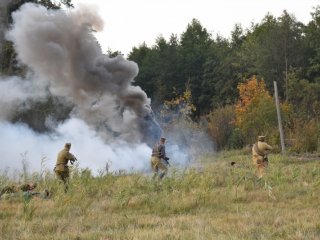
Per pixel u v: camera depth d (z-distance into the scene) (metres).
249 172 15.08
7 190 12.23
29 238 6.97
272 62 53.19
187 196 10.74
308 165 18.86
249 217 8.21
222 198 10.62
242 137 32.75
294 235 6.66
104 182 13.19
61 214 9.10
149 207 9.89
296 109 36.12
